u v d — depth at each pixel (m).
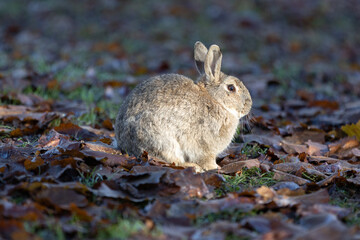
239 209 7.37
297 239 6.18
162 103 9.53
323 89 19.83
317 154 11.42
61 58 21.91
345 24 34.94
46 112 12.30
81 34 28.66
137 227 6.50
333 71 23.88
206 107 9.91
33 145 10.35
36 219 6.49
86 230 6.56
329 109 16.36
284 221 7.04
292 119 15.11
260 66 24.03
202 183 8.17
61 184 7.62
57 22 30.16
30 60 20.50
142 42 28.14
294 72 22.69
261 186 8.47
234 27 31.97
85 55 23.27
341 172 9.38
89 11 32.38
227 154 11.15
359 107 15.70
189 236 6.48
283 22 34.12
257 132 12.99
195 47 11.12
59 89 16.05
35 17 30.91
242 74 22.23
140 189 7.98
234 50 28.14
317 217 7.00
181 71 21.34
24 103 13.97
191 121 9.69
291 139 12.61
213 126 9.95
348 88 19.97
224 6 34.91
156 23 31.52
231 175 9.48
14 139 10.86
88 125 12.59
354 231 6.34
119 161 9.06
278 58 27.09
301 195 8.17
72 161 8.45
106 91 16.17
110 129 12.74
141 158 9.30
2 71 18.34
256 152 11.20
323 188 8.82
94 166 8.88
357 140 11.69
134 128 9.48
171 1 34.84
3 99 13.91
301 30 33.28
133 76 20.02
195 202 7.57
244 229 6.75
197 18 32.69
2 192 7.35
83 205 7.13
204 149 9.98
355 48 31.00
